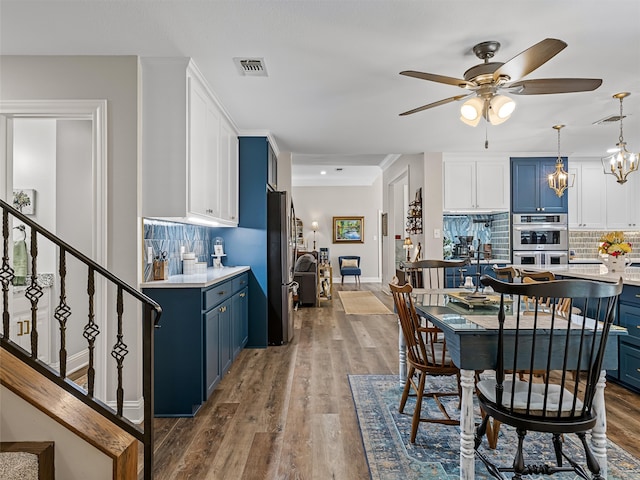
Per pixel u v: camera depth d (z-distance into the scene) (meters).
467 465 1.89
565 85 2.53
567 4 2.20
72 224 3.80
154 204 2.92
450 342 2.00
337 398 3.13
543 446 2.40
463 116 2.67
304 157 7.81
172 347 2.83
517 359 1.88
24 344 3.37
